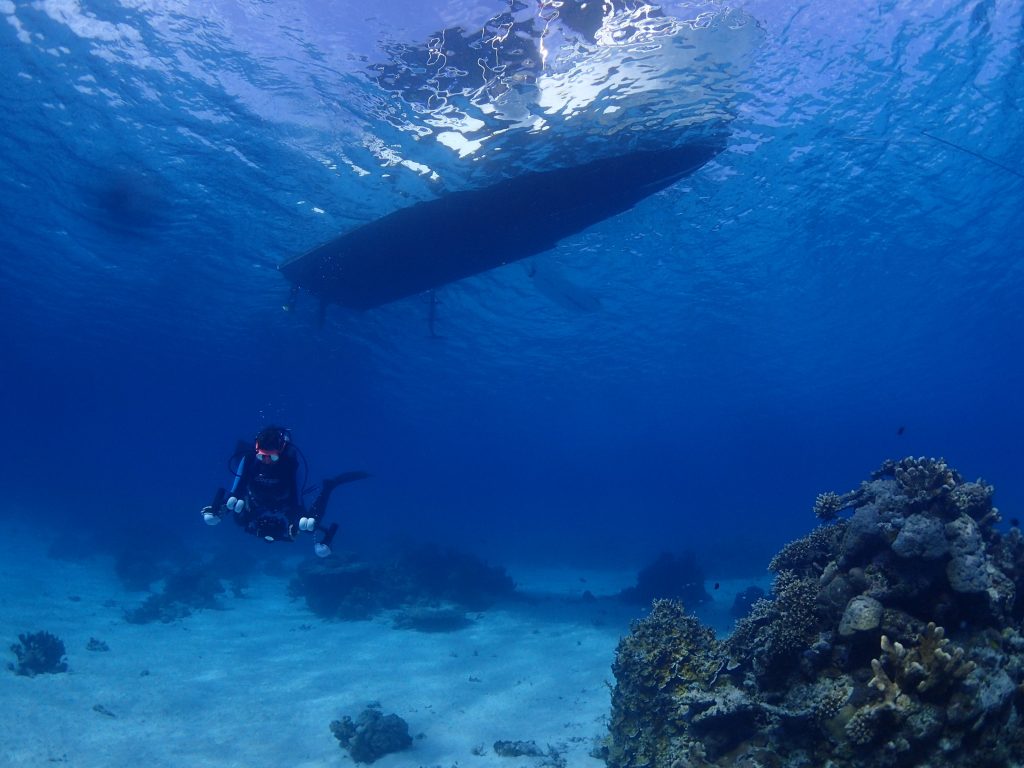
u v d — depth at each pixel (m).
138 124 14.00
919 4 10.76
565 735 9.01
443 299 26.44
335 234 18.38
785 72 12.01
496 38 10.24
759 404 63.88
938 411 95.56
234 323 31.09
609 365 41.31
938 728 4.23
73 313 32.81
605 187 13.91
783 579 6.25
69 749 7.97
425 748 8.68
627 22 9.96
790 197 18.19
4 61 12.23
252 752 8.48
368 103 12.22
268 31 10.58
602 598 20.66
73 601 17.92
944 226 22.44
